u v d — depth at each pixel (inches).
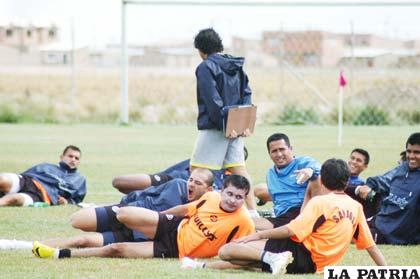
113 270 1081.4
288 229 1045.2
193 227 1149.1
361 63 6018.7
